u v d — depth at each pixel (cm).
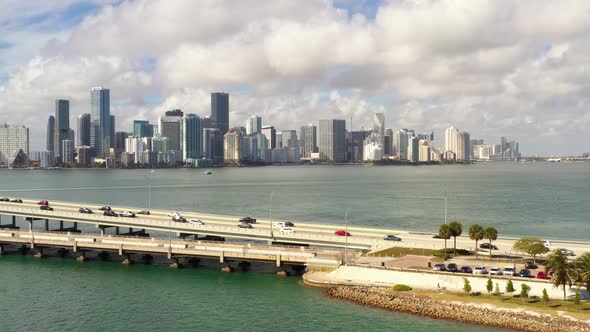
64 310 11975
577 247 14888
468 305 10981
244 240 19738
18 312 11862
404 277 12650
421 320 10631
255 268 15600
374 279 12925
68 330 10750
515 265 13025
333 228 18225
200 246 15975
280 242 17038
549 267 11081
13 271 15688
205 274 15050
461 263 13325
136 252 16562
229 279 14412
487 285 11519
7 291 13538
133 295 13075
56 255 17900
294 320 10969
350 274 13288
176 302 12438
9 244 19300
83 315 11619
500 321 10219
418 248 15050
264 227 18725
